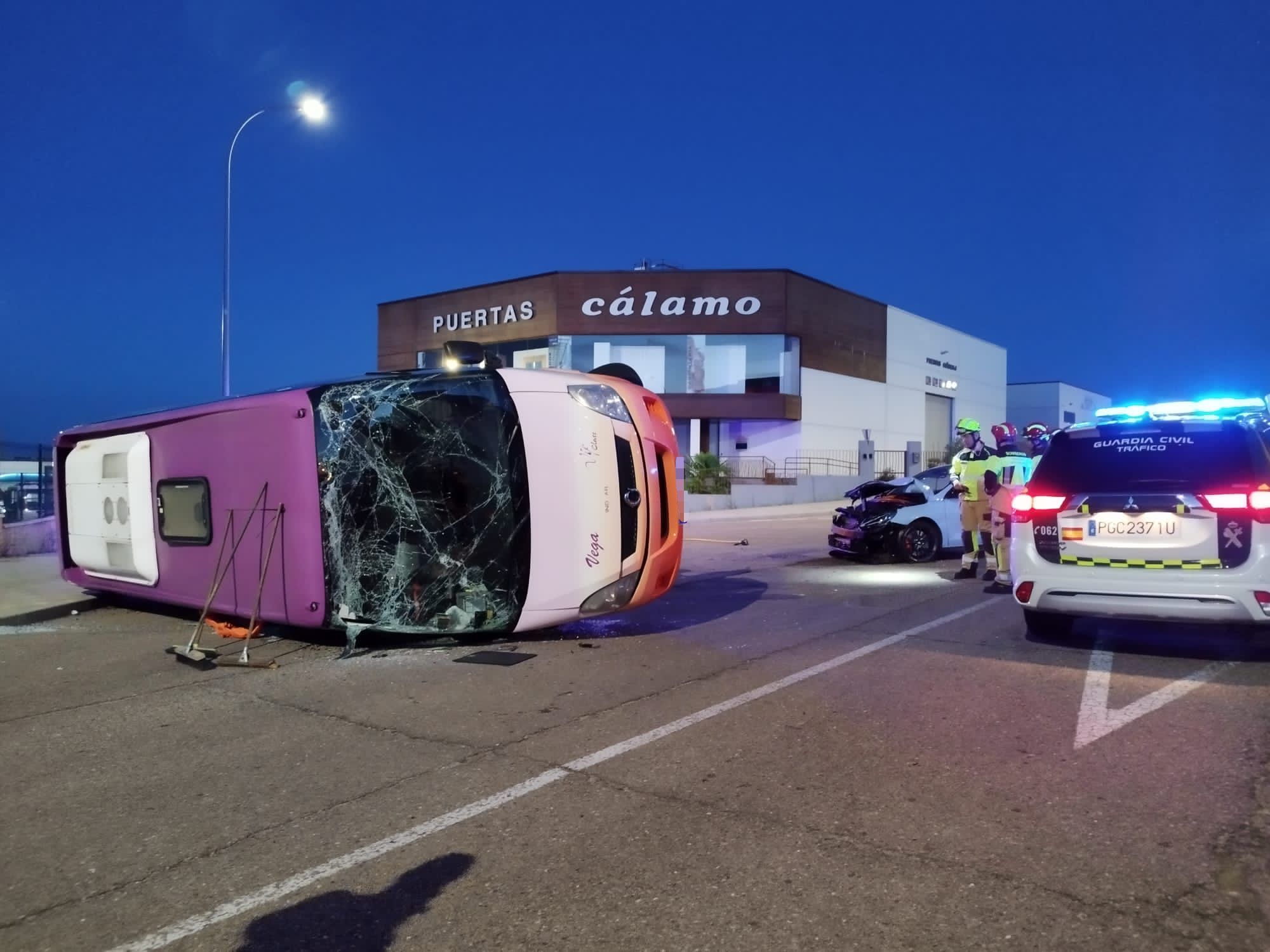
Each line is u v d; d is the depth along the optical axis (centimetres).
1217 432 629
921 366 4891
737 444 4056
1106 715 530
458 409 770
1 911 338
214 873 363
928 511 1312
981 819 390
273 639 836
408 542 773
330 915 328
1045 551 673
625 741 508
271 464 784
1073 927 303
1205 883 329
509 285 4156
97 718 589
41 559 1441
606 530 772
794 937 303
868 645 739
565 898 334
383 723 560
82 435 1034
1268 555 593
